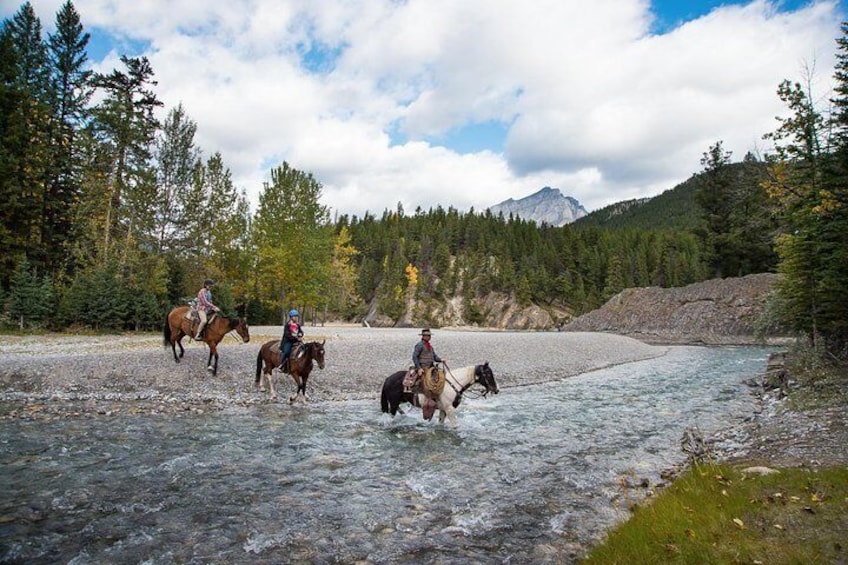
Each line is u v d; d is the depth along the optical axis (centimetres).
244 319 1758
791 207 2095
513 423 1332
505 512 711
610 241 14488
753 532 530
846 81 1822
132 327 3609
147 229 3906
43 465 855
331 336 3366
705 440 1130
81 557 536
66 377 1630
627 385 2138
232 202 4897
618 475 895
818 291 2231
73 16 3884
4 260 3278
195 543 580
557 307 12594
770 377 2128
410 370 1283
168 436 1087
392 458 974
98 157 3797
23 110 3491
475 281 13662
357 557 562
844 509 557
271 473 858
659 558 501
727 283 6159
